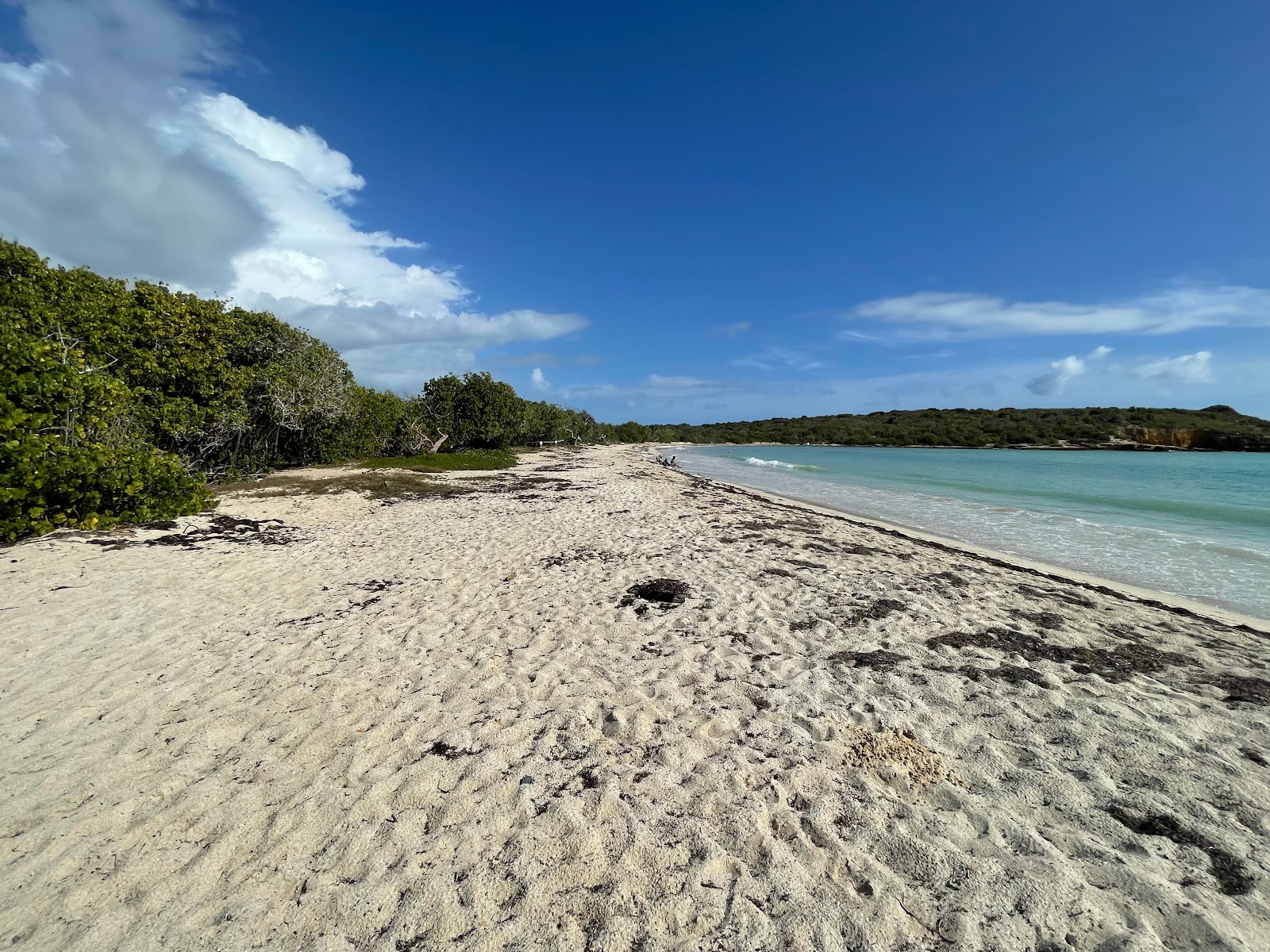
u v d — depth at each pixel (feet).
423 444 107.24
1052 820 10.20
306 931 7.76
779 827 9.91
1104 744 12.61
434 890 8.43
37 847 9.14
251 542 31.58
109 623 18.83
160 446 50.24
